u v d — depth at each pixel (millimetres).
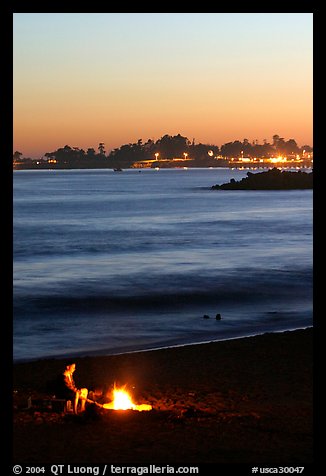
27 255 45625
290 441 9883
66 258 43719
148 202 117250
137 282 32844
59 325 22422
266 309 25578
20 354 18312
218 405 12047
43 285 31906
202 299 27906
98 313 24703
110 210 96938
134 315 24344
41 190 169250
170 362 15914
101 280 33594
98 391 12820
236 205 108062
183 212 92250
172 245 51594
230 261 41250
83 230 65875
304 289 30484
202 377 14391
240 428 10555
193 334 21047
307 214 87875
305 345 17531
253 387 13477
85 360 16250
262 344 17750
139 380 14141
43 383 13680
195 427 10570
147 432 10250
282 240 55000
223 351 17016
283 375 14508
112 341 20062
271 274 35375
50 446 9469
